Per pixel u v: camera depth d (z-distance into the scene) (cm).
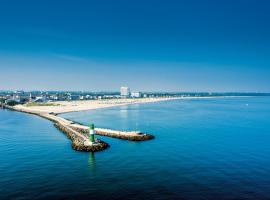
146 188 4653
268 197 4328
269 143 8369
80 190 4575
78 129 11231
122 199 4244
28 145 8156
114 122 14138
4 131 11025
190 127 11900
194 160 6369
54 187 4709
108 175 5312
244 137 9438
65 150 7469
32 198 4266
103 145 7775
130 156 6762
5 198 4262
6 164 6072
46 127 12406
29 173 5438
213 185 4797
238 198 4288
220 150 7400
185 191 4538
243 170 5631
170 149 7544
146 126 12325
